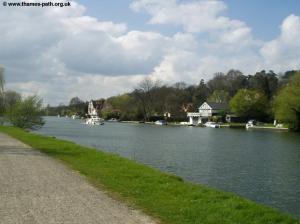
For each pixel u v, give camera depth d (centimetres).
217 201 1215
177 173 3197
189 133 9619
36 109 6912
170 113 16400
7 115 6894
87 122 15100
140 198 1209
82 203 1109
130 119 16725
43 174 1599
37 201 1113
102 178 1546
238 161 4116
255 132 10194
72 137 7519
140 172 1739
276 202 2258
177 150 5175
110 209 1052
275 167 3706
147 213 1030
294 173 3338
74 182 1440
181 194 1302
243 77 18712
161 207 1100
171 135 8700
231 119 14712
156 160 3994
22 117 6806
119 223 922
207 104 15788
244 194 2467
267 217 1060
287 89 9825
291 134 9325
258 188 2659
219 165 3738
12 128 5784
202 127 13300
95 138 7325
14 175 1549
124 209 1060
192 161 3981
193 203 1169
